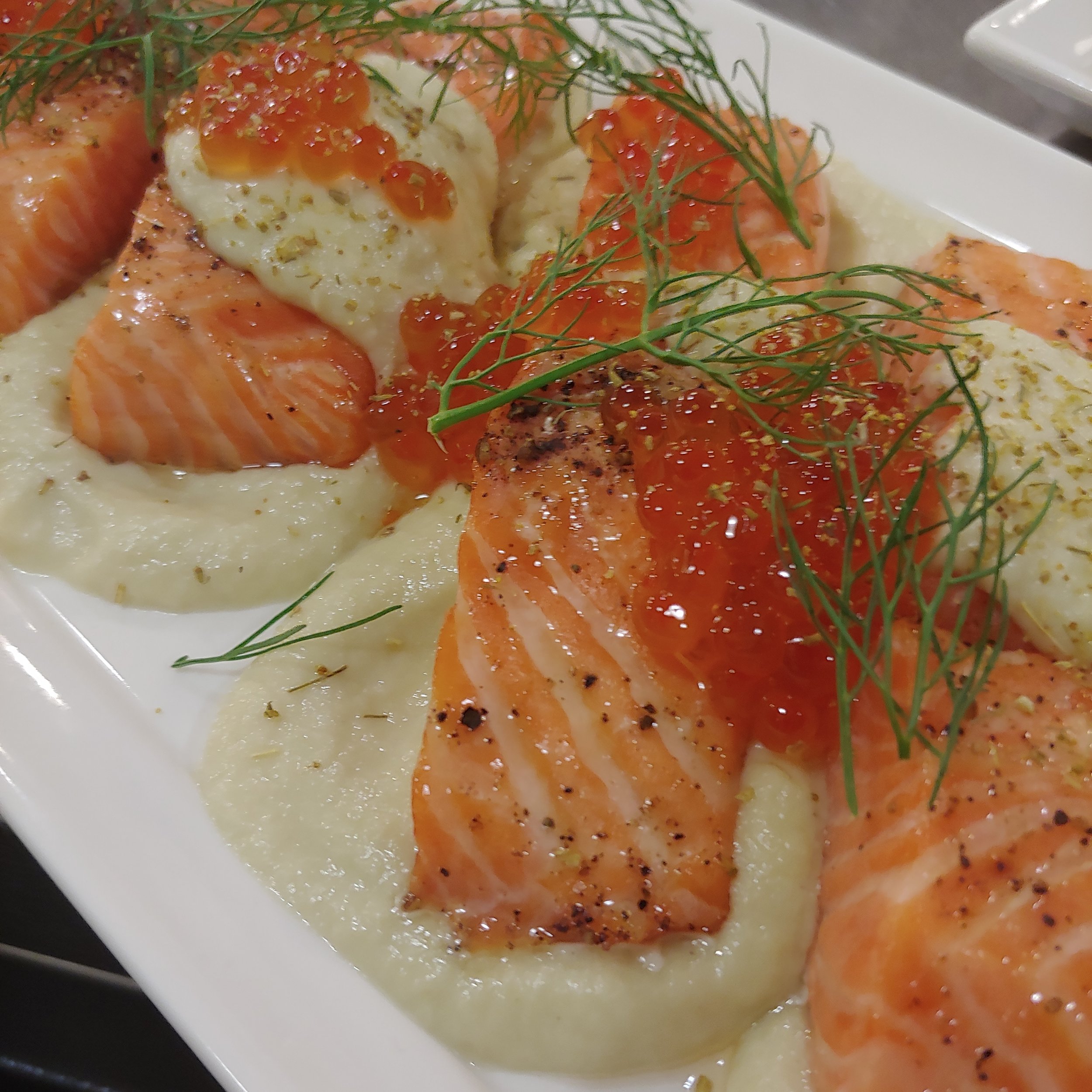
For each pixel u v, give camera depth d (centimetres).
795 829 23
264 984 23
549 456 25
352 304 27
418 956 23
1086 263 30
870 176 31
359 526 28
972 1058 21
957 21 39
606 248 27
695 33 31
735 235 28
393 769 25
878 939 22
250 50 29
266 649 25
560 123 32
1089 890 21
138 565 27
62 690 26
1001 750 22
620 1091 23
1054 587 23
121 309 27
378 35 29
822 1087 22
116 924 23
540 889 23
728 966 23
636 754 23
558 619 24
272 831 24
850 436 23
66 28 30
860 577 23
